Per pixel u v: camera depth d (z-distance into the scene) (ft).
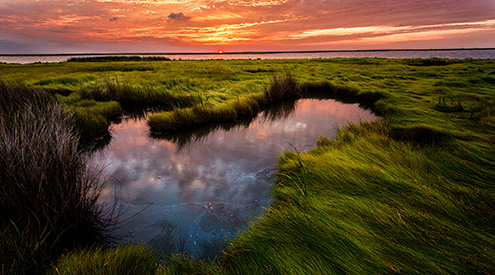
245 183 14.99
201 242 10.19
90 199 12.49
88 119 23.75
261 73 74.38
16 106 21.48
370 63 118.83
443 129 19.08
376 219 8.45
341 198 10.26
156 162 18.33
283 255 7.60
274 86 42.22
